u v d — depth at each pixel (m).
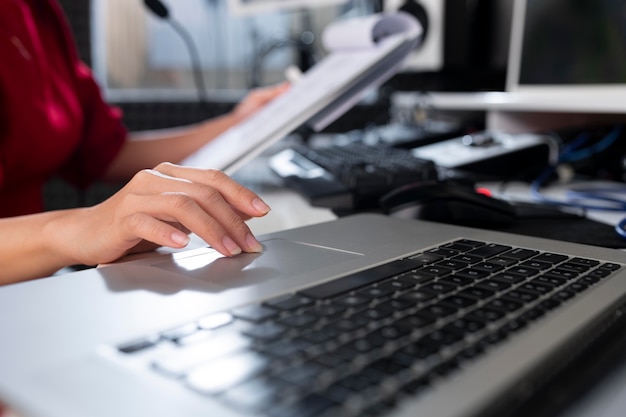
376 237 0.51
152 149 1.23
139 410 0.23
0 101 0.87
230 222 0.47
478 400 0.24
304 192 0.78
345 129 1.42
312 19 1.55
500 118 1.21
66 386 0.25
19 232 0.53
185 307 0.34
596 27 0.98
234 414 0.22
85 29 1.40
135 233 0.47
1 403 0.24
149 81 1.51
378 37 0.92
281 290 0.37
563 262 0.43
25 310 0.34
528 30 1.10
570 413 0.26
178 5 1.50
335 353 0.27
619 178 0.99
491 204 0.64
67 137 1.01
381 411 0.23
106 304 0.34
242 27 1.54
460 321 0.31
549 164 0.99
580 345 0.30
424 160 0.82
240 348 0.28
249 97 1.25
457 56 1.37
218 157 0.81
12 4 0.94
